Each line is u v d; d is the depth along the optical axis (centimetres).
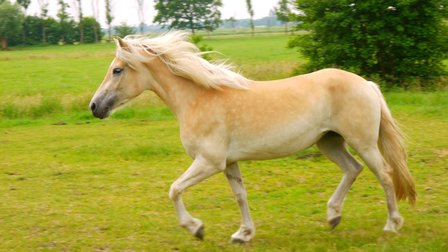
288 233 600
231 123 546
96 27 8206
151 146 1070
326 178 834
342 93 551
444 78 1705
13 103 1597
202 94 558
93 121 1466
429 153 927
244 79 563
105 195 802
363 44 1691
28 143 1216
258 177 858
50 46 7450
